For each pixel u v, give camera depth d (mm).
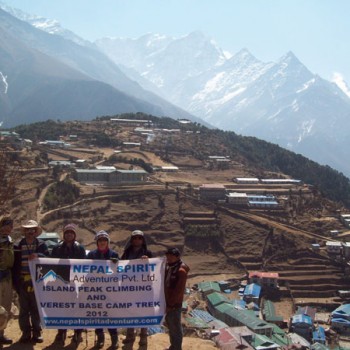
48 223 119688
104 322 17656
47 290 17641
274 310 102750
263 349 68875
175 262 17250
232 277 122938
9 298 17828
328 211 164125
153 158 199250
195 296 103875
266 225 142875
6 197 26641
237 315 85125
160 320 17625
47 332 20297
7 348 17922
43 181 137500
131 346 19000
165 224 138375
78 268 17719
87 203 136125
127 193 145625
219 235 137625
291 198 167250
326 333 93062
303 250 134750
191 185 163375
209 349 20375
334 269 128125
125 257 18516
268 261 131625
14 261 17953
